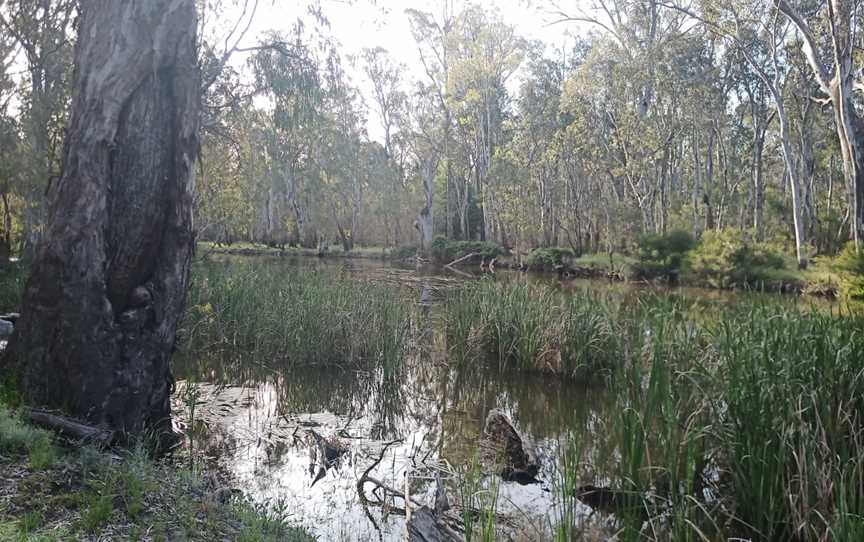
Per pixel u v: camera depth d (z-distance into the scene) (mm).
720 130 32125
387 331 9469
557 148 34219
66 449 4297
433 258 37562
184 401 6746
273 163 37594
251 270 14852
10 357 5211
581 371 8828
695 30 27812
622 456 4930
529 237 39094
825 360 4828
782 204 31641
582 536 4316
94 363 5027
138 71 5098
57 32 11297
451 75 37875
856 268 17672
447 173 43250
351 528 4410
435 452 6055
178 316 5617
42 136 11961
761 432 4363
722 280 22578
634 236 29625
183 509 3742
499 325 9930
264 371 9000
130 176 5188
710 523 4410
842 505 3510
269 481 5199
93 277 5047
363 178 45188
